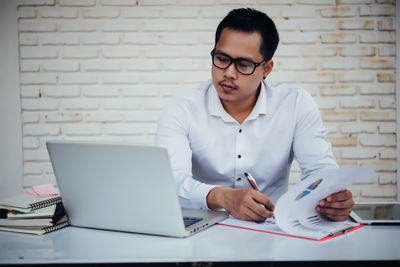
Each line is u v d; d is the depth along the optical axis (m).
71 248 0.92
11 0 2.65
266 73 1.38
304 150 1.47
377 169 2.74
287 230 1.00
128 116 2.73
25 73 2.70
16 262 0.83
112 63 2.71
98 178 1.01
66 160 1.03
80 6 2.68
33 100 2.71
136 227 1.02
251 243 0.94
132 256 0.86
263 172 1.51
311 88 2.74
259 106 1.44
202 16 2.70
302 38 2.71
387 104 2.73
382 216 1.16
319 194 1.02
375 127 2.74
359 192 2.75
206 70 2.72
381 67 2.72
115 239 0.98
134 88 2.72
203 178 1.56
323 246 0.91
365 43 2.71
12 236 1.02
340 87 2.73
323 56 2.72
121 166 0.97
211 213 1.16
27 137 2.72
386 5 2.69
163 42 2.71
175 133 1.45
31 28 2.68
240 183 1.51
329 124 2.75
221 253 0.87
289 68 2.73
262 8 2.70
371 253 0.86
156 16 2.70
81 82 2.71
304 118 1.47
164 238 0.98
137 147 0.94
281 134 1.49
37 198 1.15
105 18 2.69
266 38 1.26
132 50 2.71
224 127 1.47
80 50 2.70
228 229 1.05
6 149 2.71
